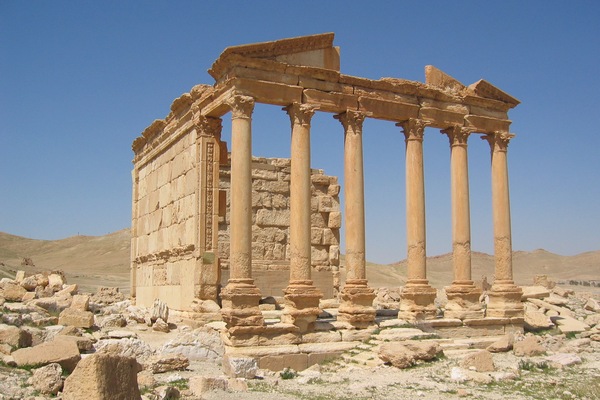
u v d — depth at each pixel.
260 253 32.06
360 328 24.64
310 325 23.62
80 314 24.44
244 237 22.80
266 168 32.91
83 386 11.92
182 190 29.45
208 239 27.09
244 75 23.61
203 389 15.88
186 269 28.25
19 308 26.42
